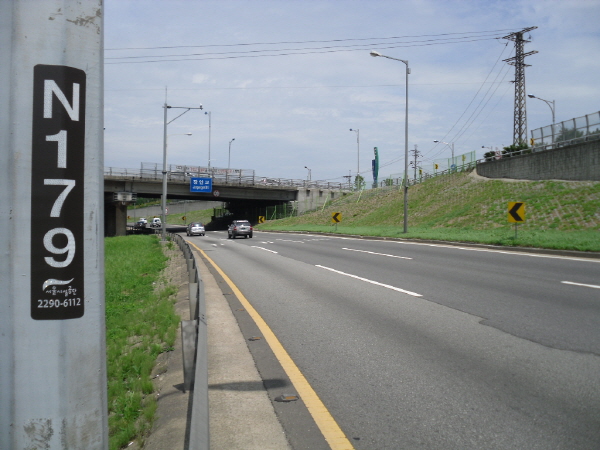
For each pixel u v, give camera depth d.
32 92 2.12
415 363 6.11
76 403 2.15
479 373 5.66
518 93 51.59
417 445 4.00
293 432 4.31
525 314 8.51
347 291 11.74
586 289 10.67
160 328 8.50
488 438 4.07
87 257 2.21
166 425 4.47
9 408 2.09
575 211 26.81
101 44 2.33
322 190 77.12
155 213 125.38
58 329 2.12
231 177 68.19
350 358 6.43
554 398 4.86
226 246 32.06
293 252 24.28
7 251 2.09
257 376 5.84
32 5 2.14
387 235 32.50
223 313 9.66
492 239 22.62
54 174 2.14
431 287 11.74
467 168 50.97
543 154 36.16
